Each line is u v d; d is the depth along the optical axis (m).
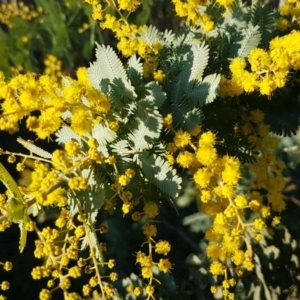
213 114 0.26
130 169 0.23
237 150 0.27
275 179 0.28
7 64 0.61
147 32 0.29
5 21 0.65
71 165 0.22
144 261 0.25
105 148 0.24
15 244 0.58
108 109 0.22
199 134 0.26
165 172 0.23
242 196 0.23
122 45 0.28
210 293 0.41
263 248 0.41
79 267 0.24
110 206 0.24
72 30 0.61
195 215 0.49
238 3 0.29
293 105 0.30
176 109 0.24
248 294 0.40
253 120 0.28
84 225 0.24
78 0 0.59
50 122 0.22
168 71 0.27
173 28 0.60
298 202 0.50
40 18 0.64
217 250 0.25
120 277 0.49
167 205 0.57
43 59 0.67
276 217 0.27
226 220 0.23
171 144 0.24
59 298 0.53
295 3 0.32
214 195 0.25
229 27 0.28
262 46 0.28
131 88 0.23
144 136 0.23
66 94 0.22
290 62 0.23
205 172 0.23
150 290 0.25
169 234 0.55
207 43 0.28
